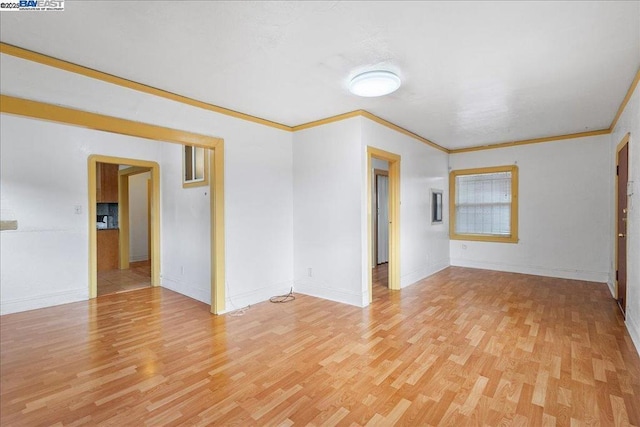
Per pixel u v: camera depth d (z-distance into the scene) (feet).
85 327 11.00
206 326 11.03
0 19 6.55
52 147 13.98
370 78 9.15
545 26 7.01
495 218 20.39
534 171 18.78
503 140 18.95
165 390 7.14
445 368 8.05
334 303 13.52
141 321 11.57
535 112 13.33
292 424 6.03
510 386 7.23
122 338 10.03
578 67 9.07
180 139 11.01
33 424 6.04
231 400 6.77
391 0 6.07
